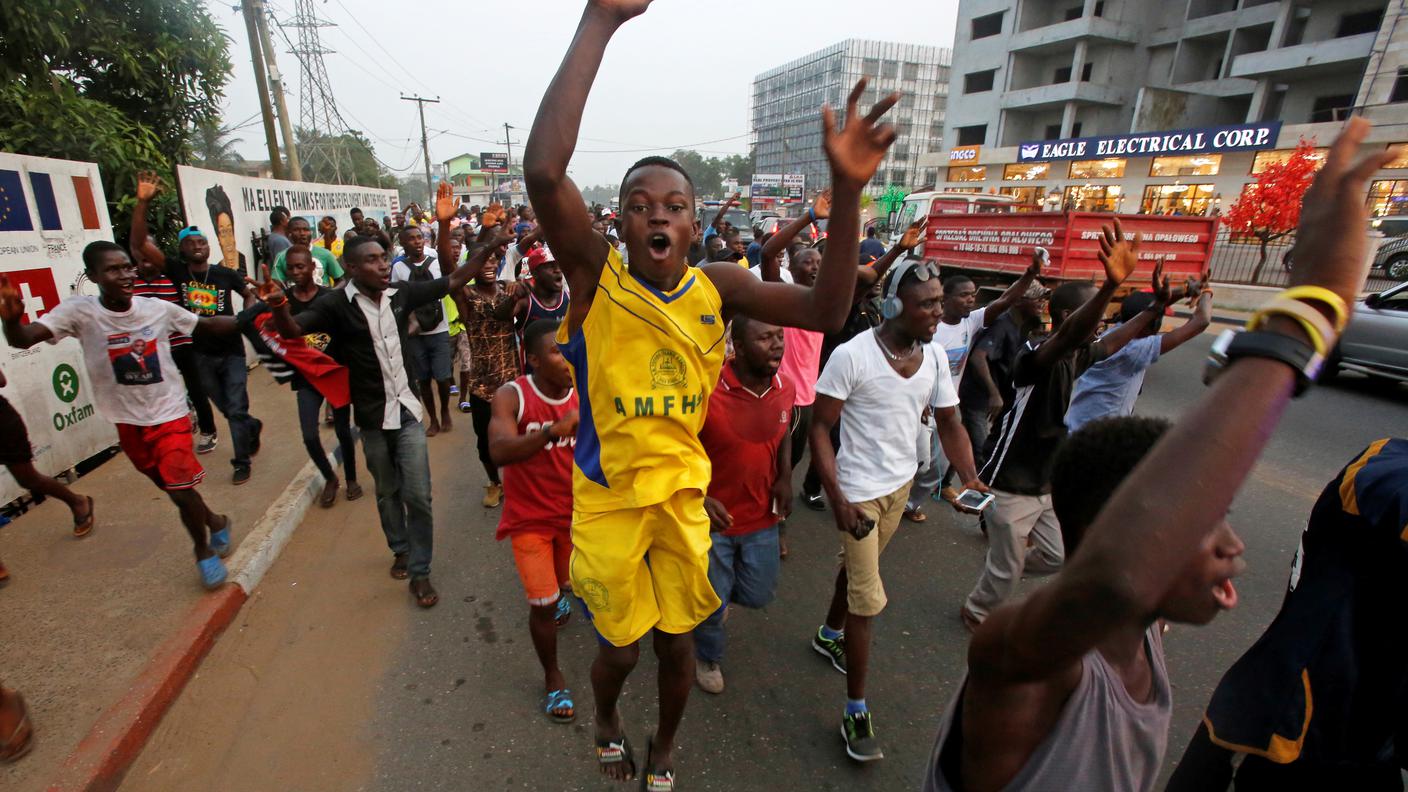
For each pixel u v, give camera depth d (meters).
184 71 8.80
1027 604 0.94
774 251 4.49
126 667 3.01
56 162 5.02
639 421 1.63
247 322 3.74
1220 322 12.88
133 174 7.43
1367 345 8.22
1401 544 1.49
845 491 2.75
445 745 2.78
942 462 4.64
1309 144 16.89
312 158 35.69
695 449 1.76
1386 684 1.60
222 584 3.66
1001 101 37.66
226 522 3.98
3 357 4.47
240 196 9.12
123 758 2.62
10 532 4.21
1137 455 1.13
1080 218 9.12
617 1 1.47
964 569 4.20
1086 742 1.08
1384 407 7.71
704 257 9.59
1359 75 26.08
